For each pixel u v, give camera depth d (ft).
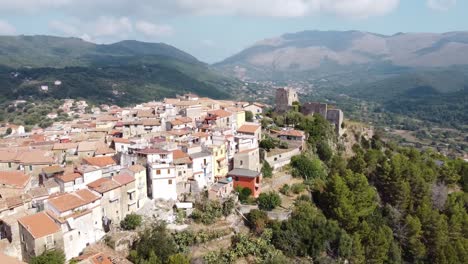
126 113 553.23
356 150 558.56
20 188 263.08
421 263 330.34
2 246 217.36
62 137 422.41
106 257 222.69
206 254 254.27
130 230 263.70
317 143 490.08
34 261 204.44
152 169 299.99
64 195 245.65
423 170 440.45
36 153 335.67
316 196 353.92
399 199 374.84
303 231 282.36
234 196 315.58
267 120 547.90
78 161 343.67
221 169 355.36
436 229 338.54
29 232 211.41
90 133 430.20
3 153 331.36
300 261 267.18
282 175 386.73
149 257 233.14
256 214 292.81
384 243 302.86
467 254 326.44
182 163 317.83
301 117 537.24
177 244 256.52
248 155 354.95
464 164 507.30
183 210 291.99
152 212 286.46
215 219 288.71
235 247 266.77
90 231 243.81
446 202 390.42
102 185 263.90
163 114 516.73
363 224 309.42
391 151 549.95
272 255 257.96
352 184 344.69
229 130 427.74
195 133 399.03
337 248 283.18
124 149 368.07
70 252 228.43
